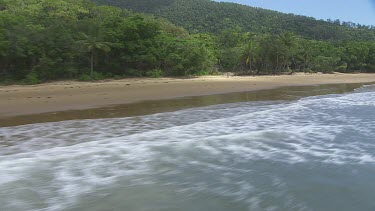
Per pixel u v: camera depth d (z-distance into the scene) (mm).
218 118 15469
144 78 56406
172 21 166500
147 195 6102
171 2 194625
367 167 7926
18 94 30469
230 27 163125
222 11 184625
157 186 6566
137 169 7582
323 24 172375
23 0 93188
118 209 5473
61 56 47938
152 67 60656
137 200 5863
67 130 12438
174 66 61406
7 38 43312
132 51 55281
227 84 45469
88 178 6945
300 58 92062
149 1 189750
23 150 9422
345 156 8859
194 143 9891
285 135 11211
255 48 81812
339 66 99688
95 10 98750
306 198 6066
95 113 17547
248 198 6039
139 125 13578
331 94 29781
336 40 144125
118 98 26500
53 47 46875
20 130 12430
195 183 6777
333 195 6223
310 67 94500
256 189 6492
